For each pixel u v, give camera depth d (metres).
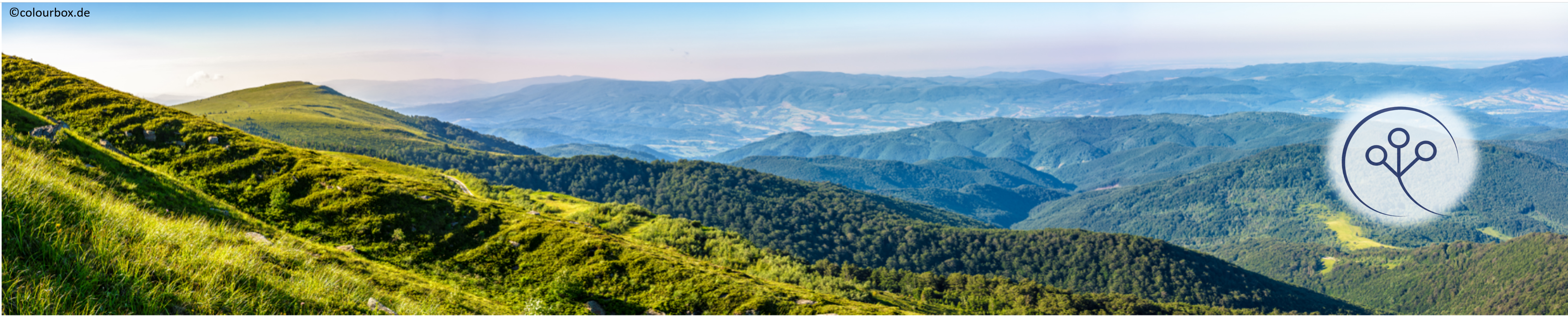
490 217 73.31
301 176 70.88
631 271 65.94
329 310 18.64
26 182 14.05
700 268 71.31
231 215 52.19
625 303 60.97
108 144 67.94
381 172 81.62
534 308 51.06
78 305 12.03
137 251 14.61
